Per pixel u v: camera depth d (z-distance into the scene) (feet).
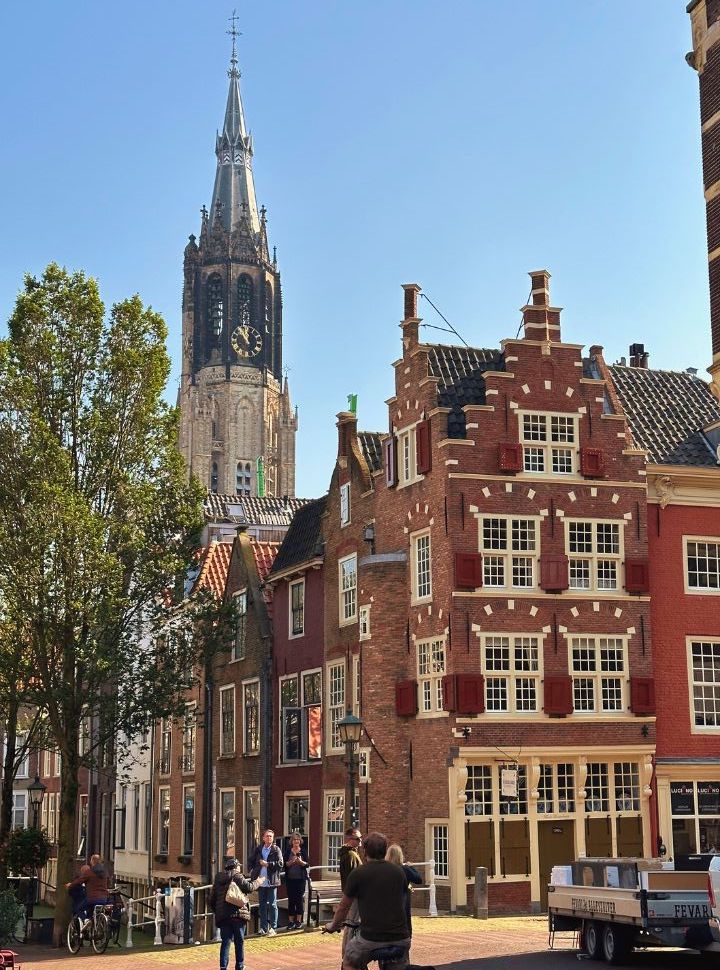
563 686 115.03
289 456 569.23
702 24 108.27
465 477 115.96
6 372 126.00
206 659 130.72
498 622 114.62
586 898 75.00
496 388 118.73
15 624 122.01
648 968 70.03
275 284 575.38
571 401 121.29
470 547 115.03
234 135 574.56
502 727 112.78
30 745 149.28
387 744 119.85
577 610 117.70
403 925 46.60
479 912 99.91
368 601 123.24
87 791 216.54
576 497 119.55
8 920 89.97
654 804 117.91
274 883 97.71
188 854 168.04
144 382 130.82
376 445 139.85
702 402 136.26
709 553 125.49
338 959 79.30
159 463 131.54
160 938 102.42
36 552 117.80
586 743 115.34
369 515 130.62
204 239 563.89
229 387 554.87
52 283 129.70
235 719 157.07
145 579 126.52
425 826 114.83
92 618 120.57
